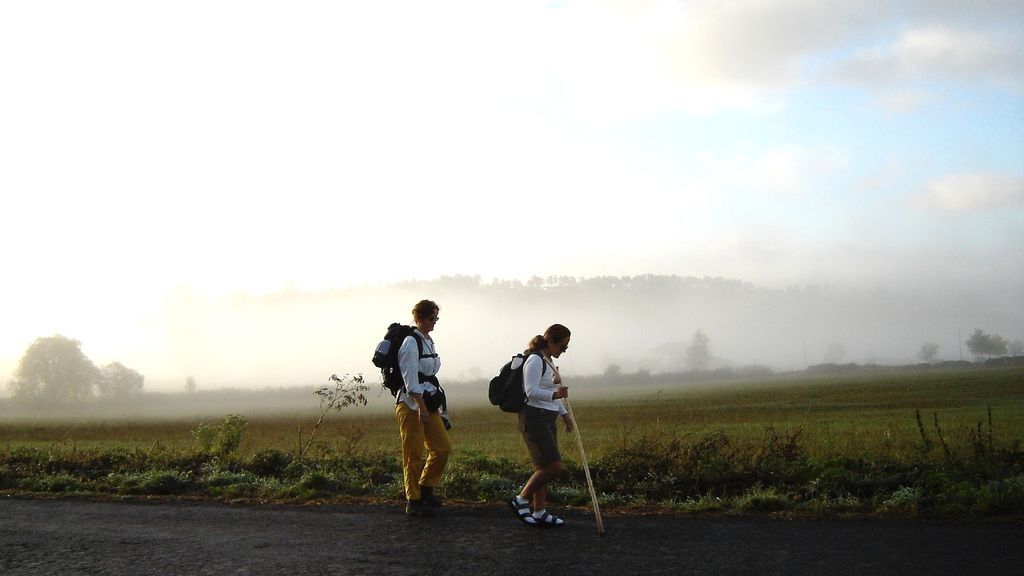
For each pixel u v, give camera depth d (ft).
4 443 101.96
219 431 49.78
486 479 31.99
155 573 19.33
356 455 43.29
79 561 20.49
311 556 20.71
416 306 27.12
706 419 122.62
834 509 26.43
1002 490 26.89
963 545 21.11
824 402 173.58
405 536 22.98
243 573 19.21
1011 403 142.20
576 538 22.57
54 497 30.30
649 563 19.66
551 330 25.31
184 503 28.76
